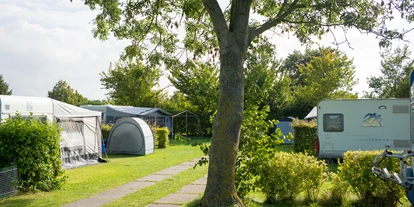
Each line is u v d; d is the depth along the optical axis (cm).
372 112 1347
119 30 917
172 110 3359
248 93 786
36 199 838
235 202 664
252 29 729
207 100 823
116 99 3797
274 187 760
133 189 948
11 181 863
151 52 941
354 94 2936
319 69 2895
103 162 1538
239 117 676
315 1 785
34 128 926
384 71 2472
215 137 679
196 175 1152
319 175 755
